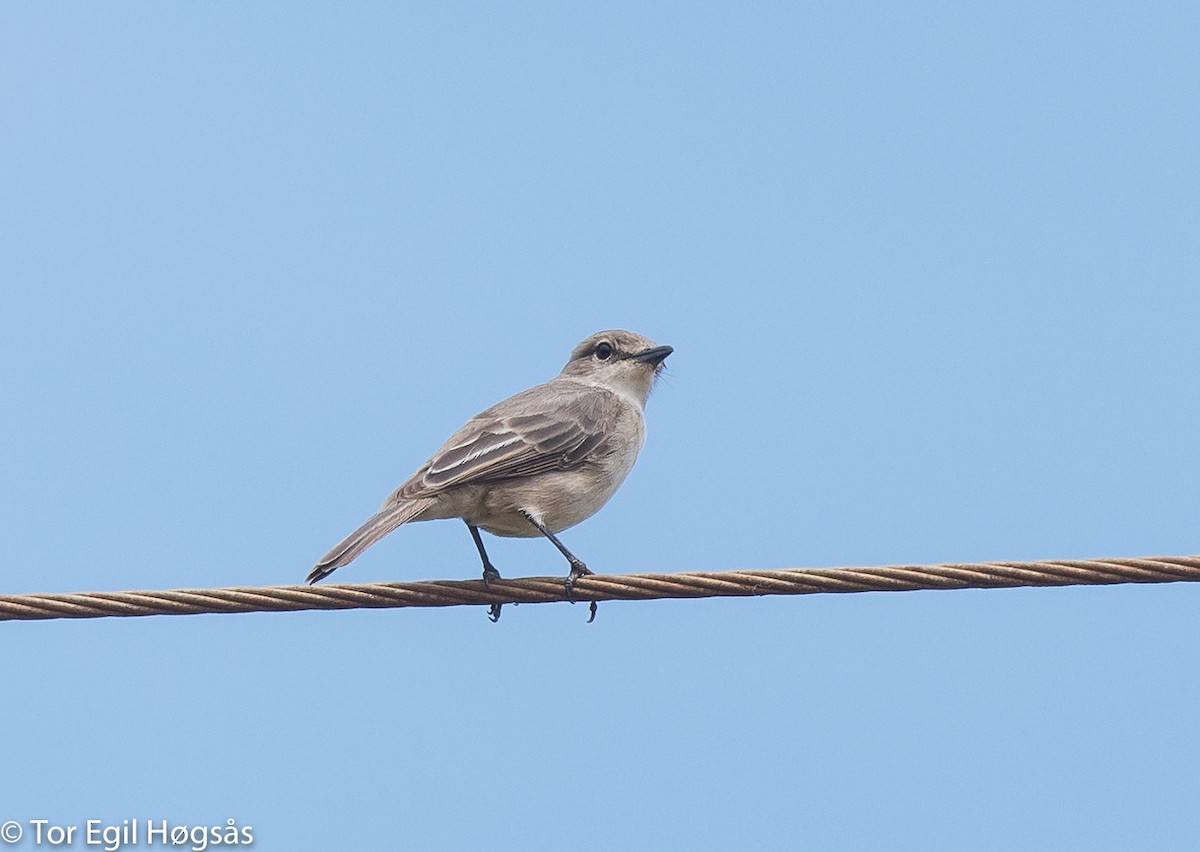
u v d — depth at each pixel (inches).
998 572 449.7
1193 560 439.8
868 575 457.7
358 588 470.6
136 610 455.5
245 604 462.6
